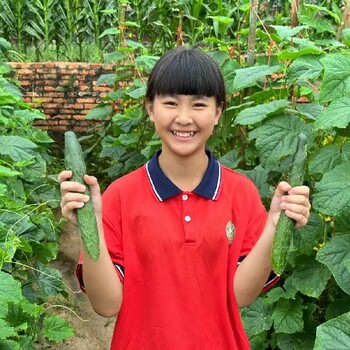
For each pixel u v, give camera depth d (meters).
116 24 8.75
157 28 8.54
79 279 2.25
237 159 3.99
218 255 2.22
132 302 2.24
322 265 3.10
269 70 3.43
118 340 2.28
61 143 7.91
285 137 3.17
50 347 4.14
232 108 3.84
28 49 9.55
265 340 3.60
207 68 2.14
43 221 3.83
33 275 3.50
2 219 3.21
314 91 3.51
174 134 2.17
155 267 2.20
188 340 2.20
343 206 2.65
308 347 3.28
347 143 3.04
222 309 2.23
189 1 8.12
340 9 6.09
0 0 8.60
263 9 8.24
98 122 7.82
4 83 5.14
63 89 7.78
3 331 2.21
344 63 2.81
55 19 8.90
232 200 2.28
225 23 5.25
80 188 1.95
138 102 6.60
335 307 3.17
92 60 9.00
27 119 5.02
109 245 2.24
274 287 3.43
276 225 2.03
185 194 2.23
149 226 2.21
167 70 2.13
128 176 2.32
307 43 3.47
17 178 4.34
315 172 2.98
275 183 3.67
